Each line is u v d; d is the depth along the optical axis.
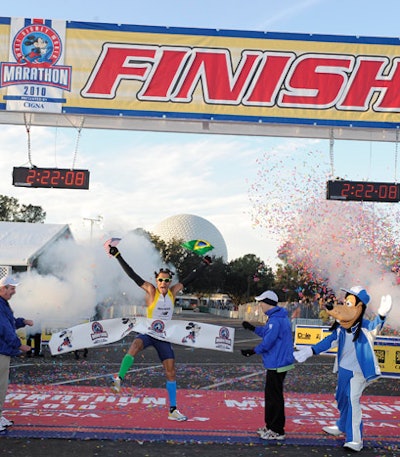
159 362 13.71
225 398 8.53
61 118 10.33
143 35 9.73
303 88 9.82
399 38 9.90
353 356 6.08
